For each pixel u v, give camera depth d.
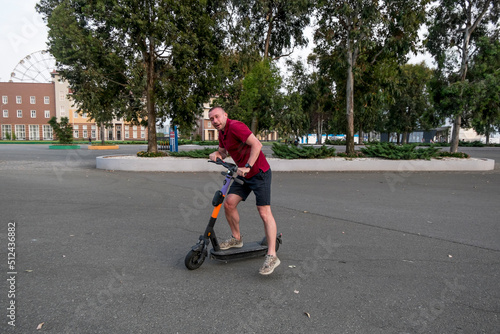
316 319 2.42
